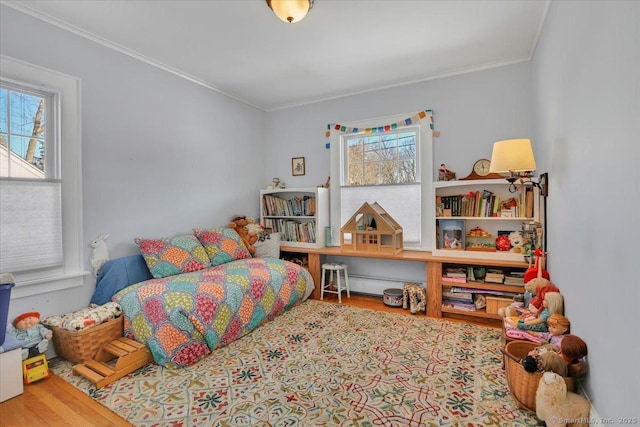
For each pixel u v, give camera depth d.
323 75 3.44
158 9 2.23
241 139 4.15
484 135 3.28
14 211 2.18
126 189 2.83
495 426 1.57
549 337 1.88
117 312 2.38
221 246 3.40
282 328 2.84
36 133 2.30
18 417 1.69
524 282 2.61
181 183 3.34
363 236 3.69
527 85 3.09
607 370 1.28
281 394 1.86
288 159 4.43
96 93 2.60
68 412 1.73
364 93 3.88
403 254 3.40
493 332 2.72
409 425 1.59
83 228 2.52
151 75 3.04
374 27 2.51
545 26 2.35
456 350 2.39
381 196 3.83
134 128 2.89
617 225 1.17
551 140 2.22
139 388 1.94
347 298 3.81
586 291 1.52
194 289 2.46
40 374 2.01
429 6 2.24
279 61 3.09
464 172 3.38
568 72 1.78
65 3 2.14
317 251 3.79
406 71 3.35
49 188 2.34
